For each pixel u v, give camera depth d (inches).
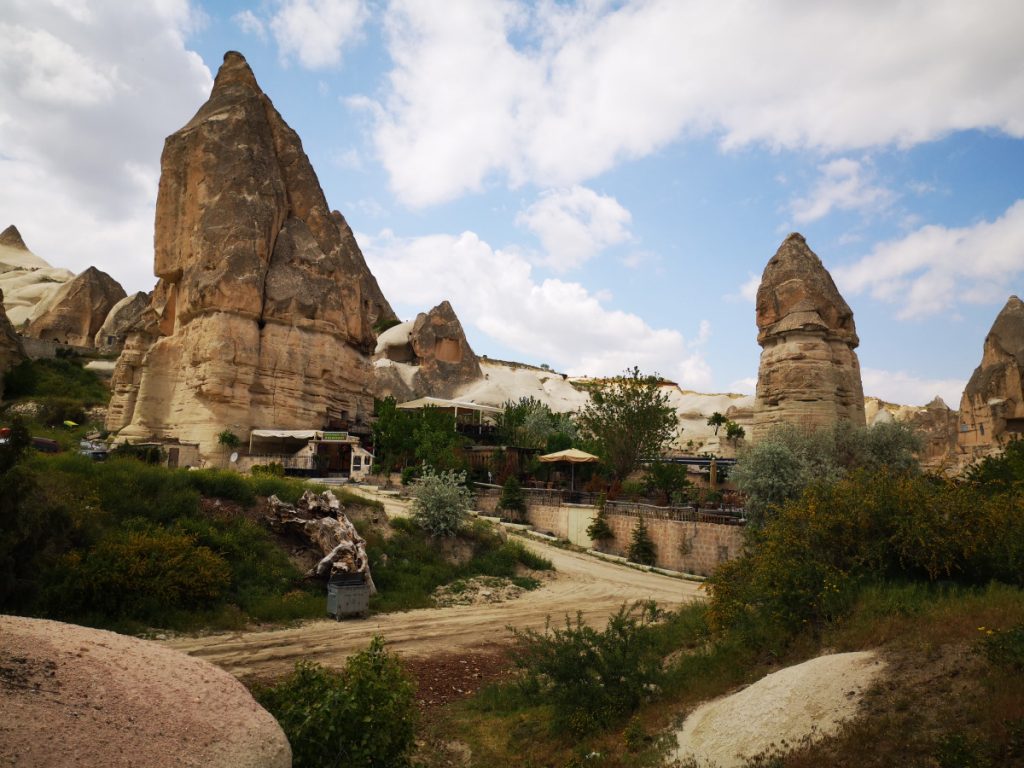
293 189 2219.5
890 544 510.0
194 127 2007.9
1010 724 265.1
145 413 1792.6
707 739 356.5
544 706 490.3
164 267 1983.3
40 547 575.8
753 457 1229.7
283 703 310.2
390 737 309.1
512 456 1833.2
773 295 1664.6
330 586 799.7
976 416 2074.3
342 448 1803.6
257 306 1815.9
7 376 2472.9
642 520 1302.9
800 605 468.4
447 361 4094.5
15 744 163.9
